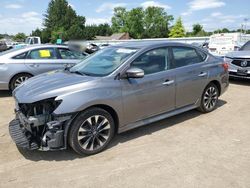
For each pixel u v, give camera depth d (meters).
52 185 3.39
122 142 4.55
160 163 3.87
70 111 3.79
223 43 15.71
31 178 3.54
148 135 4.83
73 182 3.45
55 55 8.12
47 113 3.86
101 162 3.92
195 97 5.57
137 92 4.47
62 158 4.05
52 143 3.78
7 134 4.94
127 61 4.46
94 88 4.02
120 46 5.12
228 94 7.85
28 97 3.90
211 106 6.04
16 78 7.68
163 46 5.03
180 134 4.88
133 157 4.06
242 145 4.42
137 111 4.55
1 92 8.45
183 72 5.19
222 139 4.66
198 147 4.36
